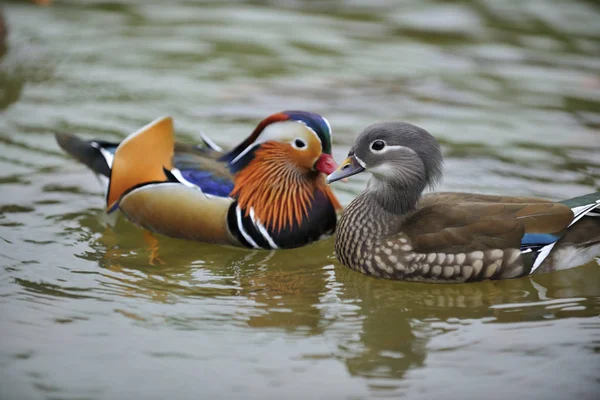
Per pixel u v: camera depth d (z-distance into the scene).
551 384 8.18
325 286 10.34
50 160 13.70
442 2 22.53
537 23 21.02
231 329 9.12
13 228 11.52
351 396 7.91
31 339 8.80
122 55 18.38
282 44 19.23
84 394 7.87
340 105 15.93
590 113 15.77
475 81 17.39
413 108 15.90
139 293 9.93
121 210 11.82
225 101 16.05
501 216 10.31
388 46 19.34
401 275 10.40
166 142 11.41
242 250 11.36
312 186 11.46
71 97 16.09
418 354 8.73
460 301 9.98
